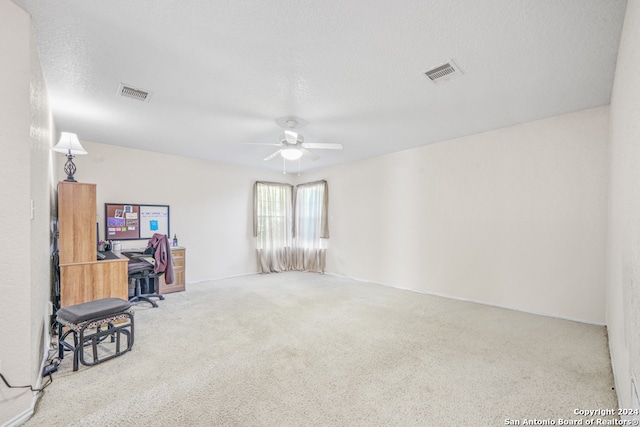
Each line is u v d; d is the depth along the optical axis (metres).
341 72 2.34
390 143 4.47
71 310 2.31
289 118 3.35
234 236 6.01
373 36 1.89
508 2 1.59
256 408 1.76
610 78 2.43
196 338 2.81
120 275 3.20
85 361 2.32
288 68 2.28
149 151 4.89
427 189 4.57
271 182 6.56
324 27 1.80
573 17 1.70
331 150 4.91
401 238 4.93
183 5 1.61
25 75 1.65
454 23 1.76
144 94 2.73
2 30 1.56
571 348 2.57
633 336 1.33
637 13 1.28
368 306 3.88
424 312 3.62
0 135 1.55
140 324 3.20
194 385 2.00
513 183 3.68
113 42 1.95
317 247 6.41
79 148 3.17
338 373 2.17
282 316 3.47
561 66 2.25
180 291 4.71
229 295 4.46
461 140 4.16
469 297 4.10
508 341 2.73
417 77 2.42
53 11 1.66
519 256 3.64
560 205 3.33
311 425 1.61
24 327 1.65
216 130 3.78
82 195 3.08
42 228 2.17
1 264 1.57
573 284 3.26
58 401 1.81
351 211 5.77
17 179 1.62
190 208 5.38
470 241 4.09
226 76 2.40
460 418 1.68
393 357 2.42
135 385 2.00
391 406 1.78
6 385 1.58
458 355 2.45
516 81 2.50
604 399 1.85
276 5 1.61
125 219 4.61
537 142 3.49
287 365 2.29
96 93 2.70
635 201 1.31
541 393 1.92
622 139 1.78
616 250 2.06
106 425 1.61
